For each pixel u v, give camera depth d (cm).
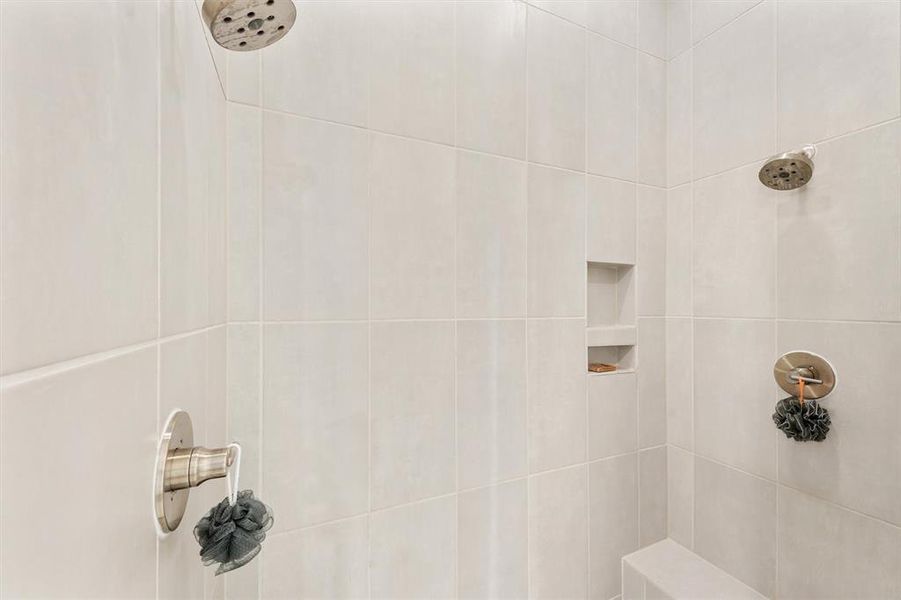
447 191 102
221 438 73
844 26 93
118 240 28
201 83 57
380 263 94
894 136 86
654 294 135
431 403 100
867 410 90
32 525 18
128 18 30
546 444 116
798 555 102
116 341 27
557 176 118
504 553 110
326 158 89
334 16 90
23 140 18
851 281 92
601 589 124
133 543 30
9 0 17
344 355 91
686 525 131
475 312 106
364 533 92
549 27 117
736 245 116
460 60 104
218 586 71
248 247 82
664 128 137
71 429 22
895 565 86
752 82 112
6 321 16
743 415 115
